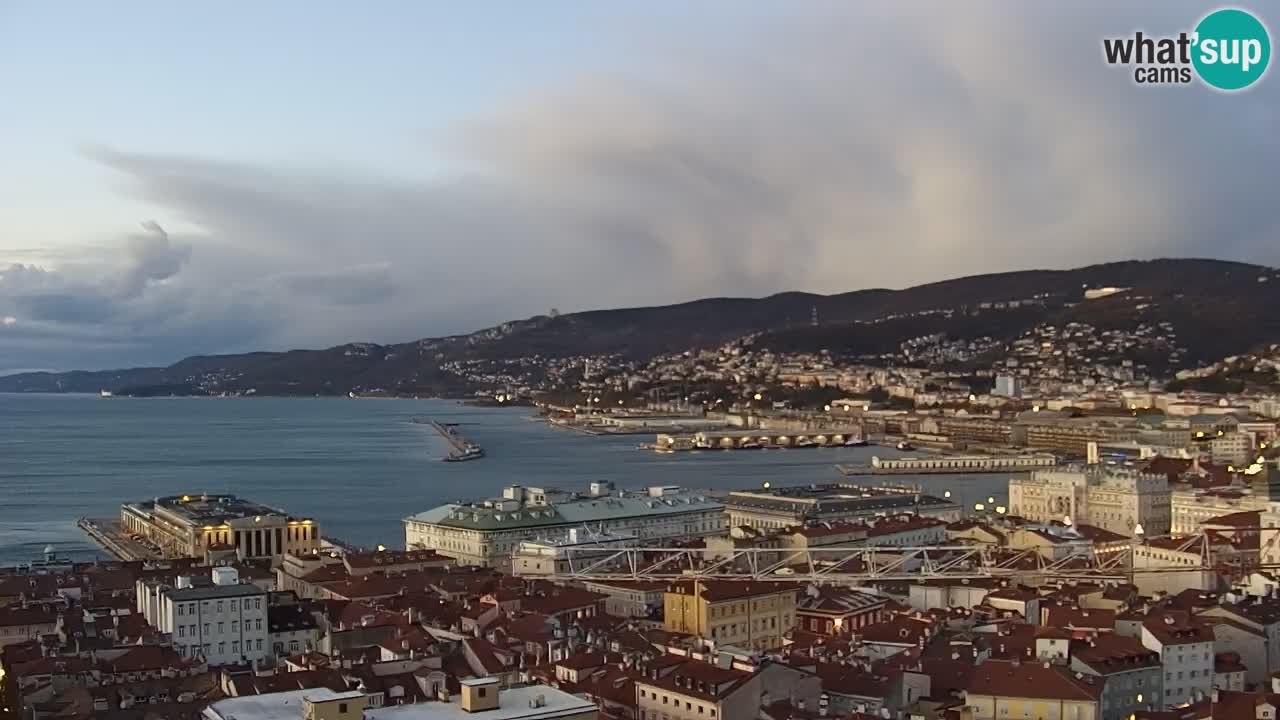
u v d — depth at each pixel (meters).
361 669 195.00
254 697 138.75
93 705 192.25
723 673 187.12
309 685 184.75
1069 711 182.00
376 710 132.00
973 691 186.25
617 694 193.25
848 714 185.50
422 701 152.62
